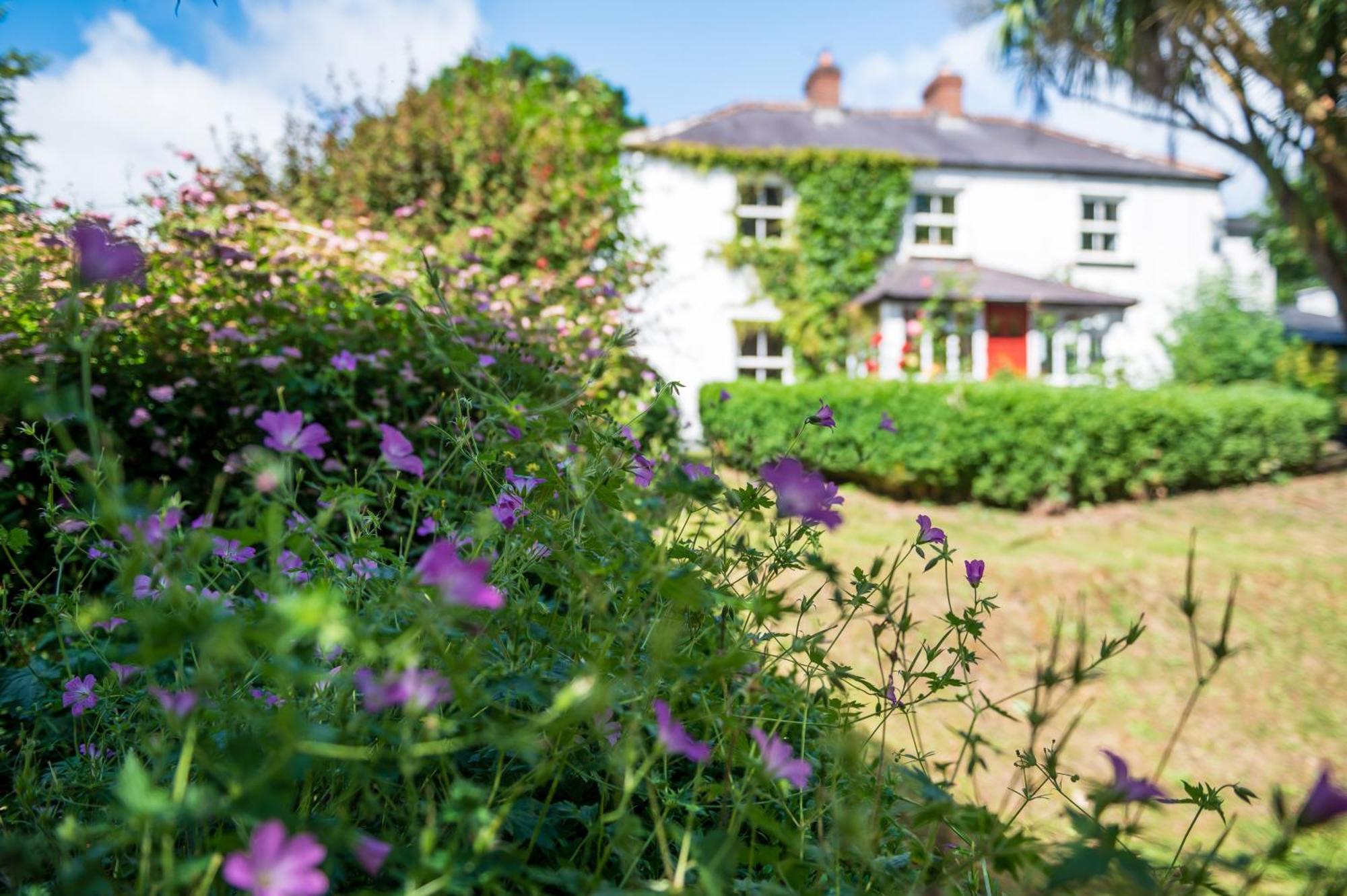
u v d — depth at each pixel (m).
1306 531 6.54
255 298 3.19
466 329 2.82
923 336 10.89
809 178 11.91
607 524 1.05
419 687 0.56
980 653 3.89
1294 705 3.71
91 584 1.97
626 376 2.92
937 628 3.06
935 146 13.06
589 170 7.62
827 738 0.86
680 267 11.54
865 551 5.10
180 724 0.56
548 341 3.19
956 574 4.84
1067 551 5.70
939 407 7.18
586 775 0.81
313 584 0.76
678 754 0.93
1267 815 2.45
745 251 11.63
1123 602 4.68
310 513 1.47
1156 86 7.22
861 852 0.69
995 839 0.64
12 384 0.56
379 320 3.21
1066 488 7.47
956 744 2.66
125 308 2.49
